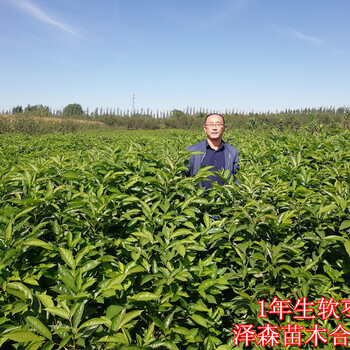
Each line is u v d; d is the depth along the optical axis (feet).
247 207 8.71
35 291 6.84
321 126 22.93
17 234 7.52
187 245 7.92
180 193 9.79
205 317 7.81
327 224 8.36
